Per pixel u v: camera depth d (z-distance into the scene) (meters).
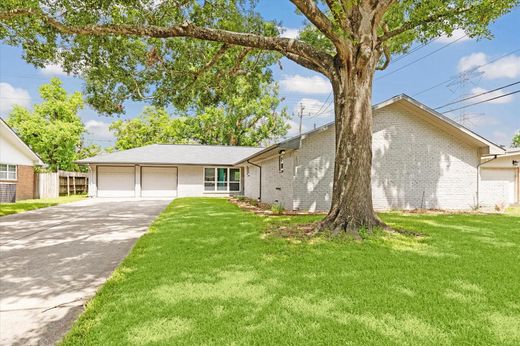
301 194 12.36
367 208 7.01
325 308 3.17
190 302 3.34
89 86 10.67
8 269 4.97
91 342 2.60
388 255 5.21
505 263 4.77
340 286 3.78
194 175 23.59
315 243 6.10
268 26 9.62
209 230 7.72
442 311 3.09
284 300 3.37
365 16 6.70
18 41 9.12
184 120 34.00
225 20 8.74
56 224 9.80
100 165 22.70
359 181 6.95
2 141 17.50
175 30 7.09
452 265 4.64
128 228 9.02
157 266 4.74
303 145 12.45
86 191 27.84
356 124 6.96
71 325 3.07
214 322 2.89
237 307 3.21
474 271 4.36
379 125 13.34
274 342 2.54
